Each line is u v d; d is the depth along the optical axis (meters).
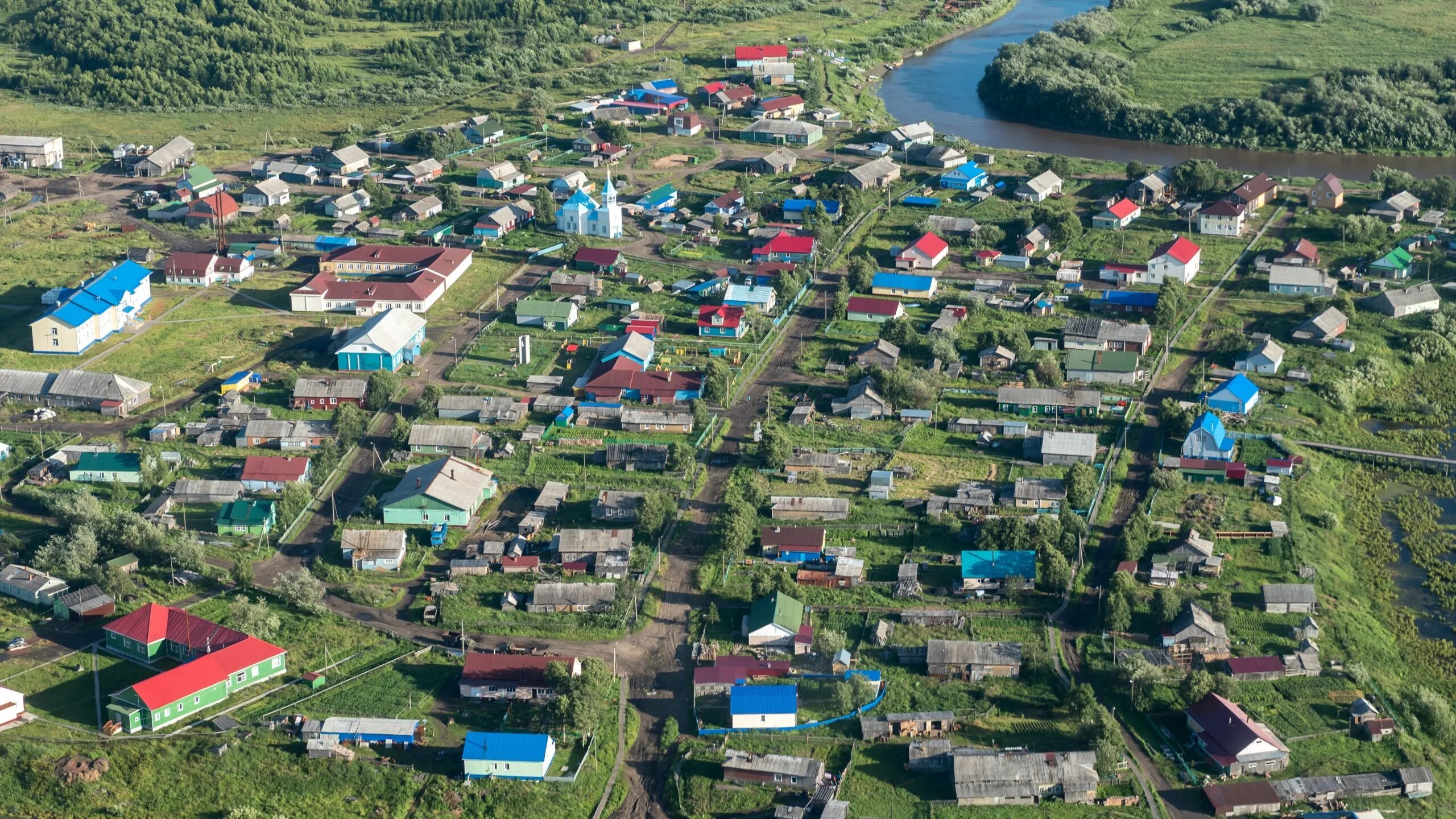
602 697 174.12
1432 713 172.62
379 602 194.50
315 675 179.62
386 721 170.12
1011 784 161.00
